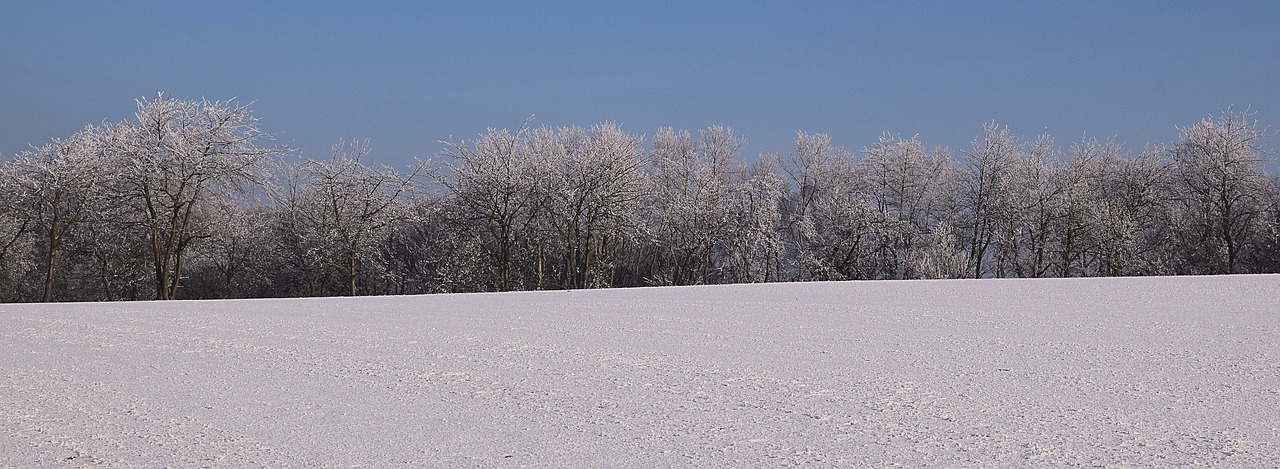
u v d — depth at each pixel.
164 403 6.51
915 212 47.88
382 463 4.80
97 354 9.28
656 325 11.54
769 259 46.62
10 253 39.38
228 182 34.75
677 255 48.22
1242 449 4.83
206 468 4.75
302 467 4.75
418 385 7.13
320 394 6.80
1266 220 42.44
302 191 43.66
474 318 12.90
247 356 8.98
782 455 4.84
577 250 45.59
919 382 7.00
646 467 4.65
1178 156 44.91
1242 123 42.72
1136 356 8.23
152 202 36.19
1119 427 5.37
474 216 40.72
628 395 6.58
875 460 4.71
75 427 5.74
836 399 6.34
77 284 43.94
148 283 42.16
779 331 10.67
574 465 4.71
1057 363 7.89
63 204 36.78
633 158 42.47
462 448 5.09
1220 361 7.86
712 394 6.58
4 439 5.44
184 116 34.91
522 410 6.10
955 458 4.73
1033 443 5.02
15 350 9.67
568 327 11.43
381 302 16.84
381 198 40.84
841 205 45.59
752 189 46.38
